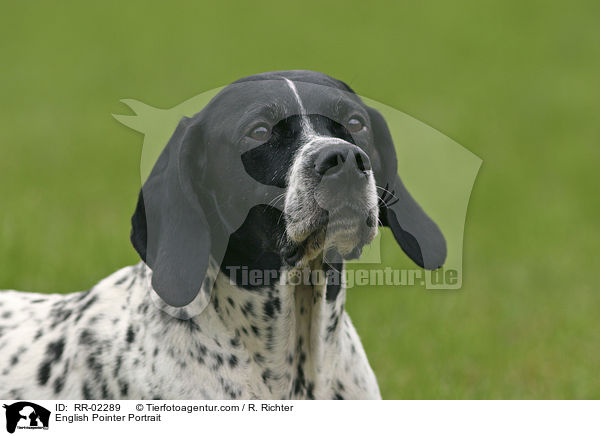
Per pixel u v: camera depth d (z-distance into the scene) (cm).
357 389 691
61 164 2064
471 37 4297
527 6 4978
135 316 670
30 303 772
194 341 640
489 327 1173
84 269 1250
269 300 642
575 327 1177
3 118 2630
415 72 3428
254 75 661
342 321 680
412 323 1137
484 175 2156
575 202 1959
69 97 2952
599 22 4650
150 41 3944
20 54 3741
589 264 1498
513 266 1477
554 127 2744
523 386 1007
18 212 1515
